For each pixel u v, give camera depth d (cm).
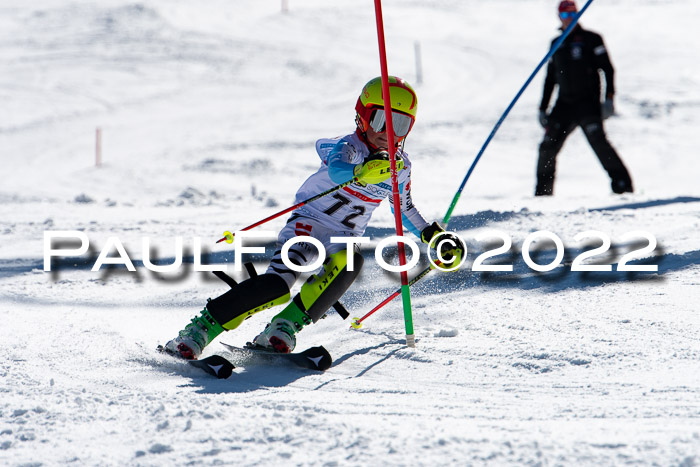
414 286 1343
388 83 939
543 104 2895
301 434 634
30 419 712
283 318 961
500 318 1084
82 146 7175
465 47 12075
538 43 12106
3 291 1424
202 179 5412
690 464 530
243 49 12112
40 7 14700
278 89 9925
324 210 1004
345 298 1308
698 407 689
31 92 9600
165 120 8325
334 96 9462
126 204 2961
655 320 992
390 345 1013
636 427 627
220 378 891
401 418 689
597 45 2797
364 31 13338
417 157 5859
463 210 2338
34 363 939
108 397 784
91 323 1163
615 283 1216
